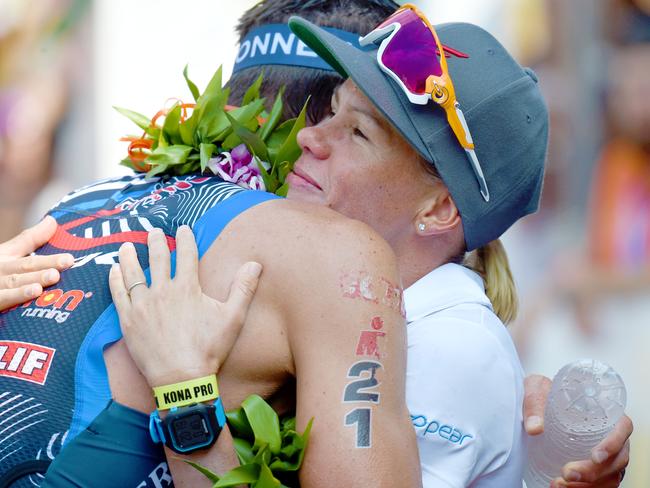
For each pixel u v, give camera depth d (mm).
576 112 14852
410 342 7488
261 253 6461
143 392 6332
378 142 7547
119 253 6582
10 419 6266
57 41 17297
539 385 8281
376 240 6594
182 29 18047
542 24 15336
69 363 6324
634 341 13852
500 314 8734
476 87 7691
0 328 6562
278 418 6656
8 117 17031
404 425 6352
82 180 17375
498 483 7793
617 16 14797
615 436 7656
